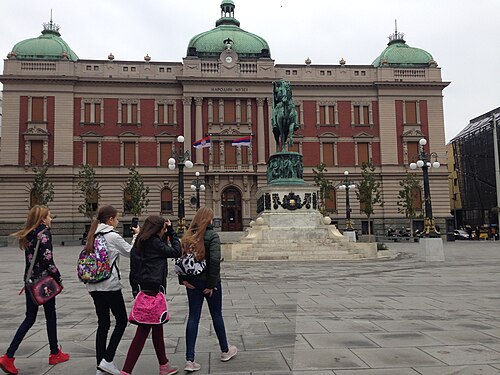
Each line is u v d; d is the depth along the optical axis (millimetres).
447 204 61438
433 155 34781
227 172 58406
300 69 62594
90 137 58625
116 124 59438
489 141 73938
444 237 60625
